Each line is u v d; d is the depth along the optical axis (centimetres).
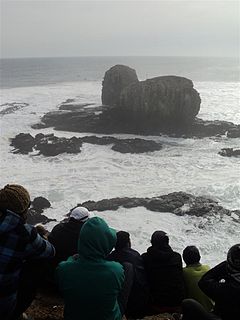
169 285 660
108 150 3953
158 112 4828
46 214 2492
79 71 17662
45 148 3850
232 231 2220
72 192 2867
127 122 4922
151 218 2383
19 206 385
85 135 4688
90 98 7606
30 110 6138
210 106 6669
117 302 430
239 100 7388
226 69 18688
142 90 4825
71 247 661
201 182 3053
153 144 4069
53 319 611
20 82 12206
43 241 395
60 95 8144
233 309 405
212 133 4631
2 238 368
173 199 2595
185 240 2130
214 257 1977
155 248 682
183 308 438
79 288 375
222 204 2630
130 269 487
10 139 4294
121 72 6019
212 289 423
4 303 377
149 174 3272
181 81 4831
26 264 412
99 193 2852
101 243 382
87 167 3447
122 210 2491
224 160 3659
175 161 3631
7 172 3306
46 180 3116
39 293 692
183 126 4825
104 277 377
